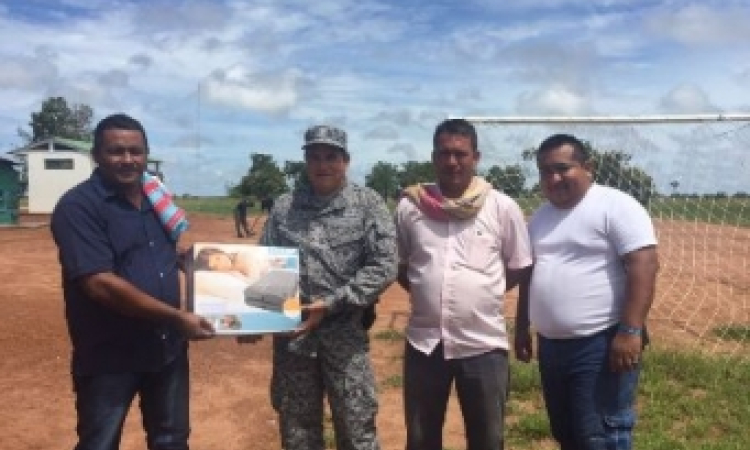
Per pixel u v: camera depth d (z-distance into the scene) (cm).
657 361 804
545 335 435
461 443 608
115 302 376
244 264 403
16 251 1859
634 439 600
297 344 423
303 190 432
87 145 4116
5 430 622
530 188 848
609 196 418
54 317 1042
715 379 755
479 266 435
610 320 417
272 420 664
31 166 3941
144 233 392
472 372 438
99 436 390
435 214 436
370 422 436
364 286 412
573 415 429
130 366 392
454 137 427
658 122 926
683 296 1265
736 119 916
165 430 412
